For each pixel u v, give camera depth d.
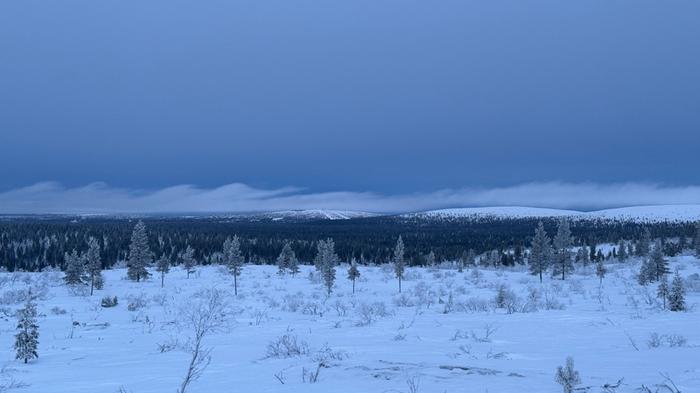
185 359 9.51
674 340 10.34
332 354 8.74
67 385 7.14
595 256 92.62
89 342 13.84
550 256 56.38
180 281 54.75
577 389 5.39
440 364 7.23
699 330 12.44
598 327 13.41
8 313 24.47
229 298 33.22
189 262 61.81
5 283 49.16
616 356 8.30
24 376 8.34
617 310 19.02
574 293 32.62
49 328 17.86
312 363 7.73
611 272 61.06
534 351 9.18
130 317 21.95
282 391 5.70
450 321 15.91
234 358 9.27
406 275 60.28
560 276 55.56
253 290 42.84
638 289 34.53
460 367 6.86
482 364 7.39
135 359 9.98
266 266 83.25
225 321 17.77
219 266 78.75
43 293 37.62
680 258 75.06
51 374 8.48
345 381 6.15
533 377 6.21
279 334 13.74
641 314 17.09
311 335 13.02
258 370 7.47
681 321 14.59
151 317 21.20
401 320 16.75
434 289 40.94
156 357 10.08
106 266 92.88
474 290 39.16
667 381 5.77
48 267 88.38
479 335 12.09
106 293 41.53
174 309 24.75
